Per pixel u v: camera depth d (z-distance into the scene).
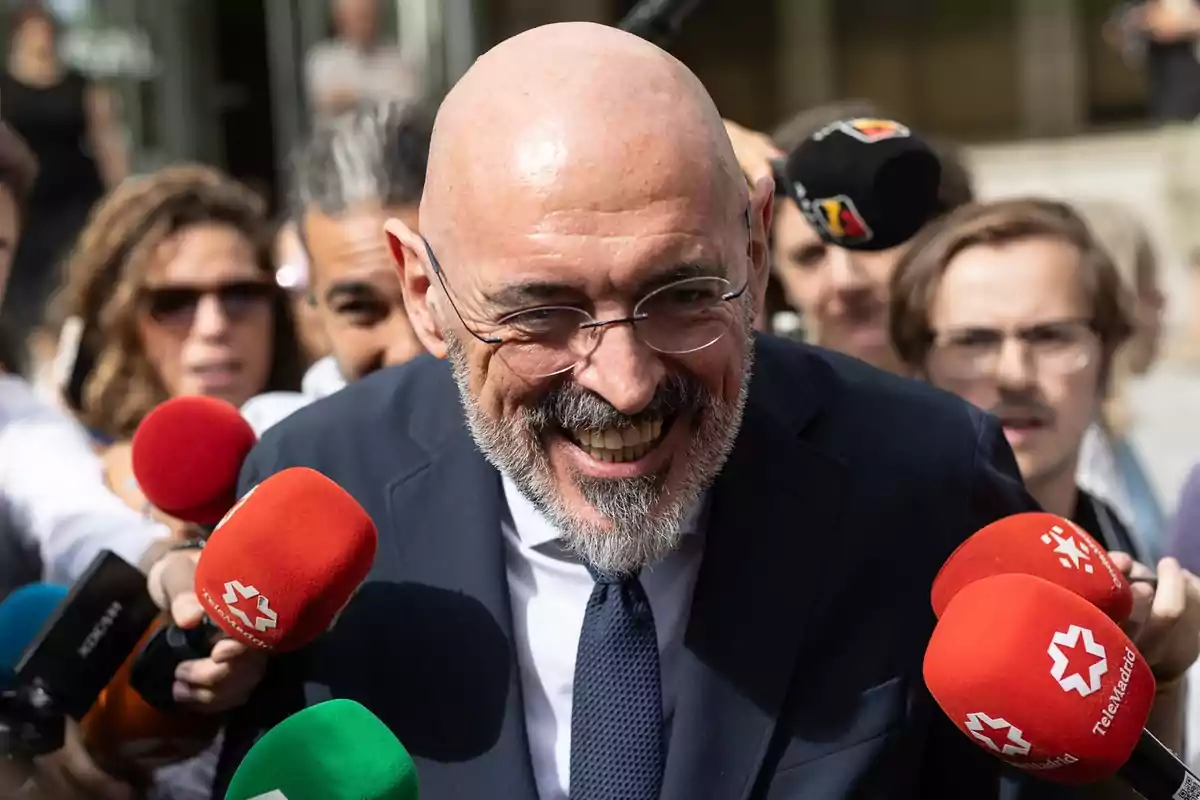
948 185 2.97
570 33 1.64
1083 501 2.67
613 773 1.75
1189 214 8.09
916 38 11.11
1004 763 1.86
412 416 1.98
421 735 1.80
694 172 1.55
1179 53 8.05
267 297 3.04
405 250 1.80
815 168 2.08
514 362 1.60
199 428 2.04
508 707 1.79
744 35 11.20
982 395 2.47
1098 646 1.55
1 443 2.64
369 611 1.86
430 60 8.12
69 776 1.96
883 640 1.82
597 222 1.53
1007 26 10.93
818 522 1.84
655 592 1.85
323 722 1.61
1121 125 10.74
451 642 1.82
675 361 1.60
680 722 1.76
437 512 1.89
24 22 6.35
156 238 2.94
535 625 1.87
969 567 1.75
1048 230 2.48
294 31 8.05
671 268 1.54
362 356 2.69
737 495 1.85
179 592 1.90
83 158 6.24
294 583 1.71
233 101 8.14
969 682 1.56
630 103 1.55
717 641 1.79
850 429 1.92
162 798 2.18
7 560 2.55
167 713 1.93
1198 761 2.15
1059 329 2.44
